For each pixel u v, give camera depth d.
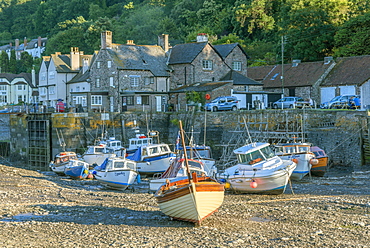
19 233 20.27
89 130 57.28
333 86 64.25
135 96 64.25
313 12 79.31
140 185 38.12
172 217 22.70
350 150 43.66
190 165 31.44
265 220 22.75
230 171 33.19
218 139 53.44
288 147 39.03
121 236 19.78
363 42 70.44
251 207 25.94
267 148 33.56
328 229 20.61
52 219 23.16
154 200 29.08
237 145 50.38
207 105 57.69
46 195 30.89
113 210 25.50
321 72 66.88
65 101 84.88
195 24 117.38
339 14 80.56
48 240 19.17
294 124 47.72
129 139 54.41
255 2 100.81
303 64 71.06
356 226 21.08
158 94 65.81
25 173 43.84
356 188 33.31
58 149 56.72
